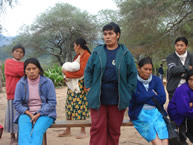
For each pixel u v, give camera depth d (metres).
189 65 4.19
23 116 3.51
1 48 34.66
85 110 4.50
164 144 3.33
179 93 3.57
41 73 3.73
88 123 3.70
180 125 3.64
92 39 35.84
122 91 3.15
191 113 3.49
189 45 13.19
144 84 3.59
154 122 3.42
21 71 4.20
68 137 4.82
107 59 3.20
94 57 3.26
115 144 3.35
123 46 3.27
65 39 36.69
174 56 4.27
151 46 12.03
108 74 3.17
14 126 4.18
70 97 4.53
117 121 3.28
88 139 4.66
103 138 3.26
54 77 15.22
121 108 3.16
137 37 12.50
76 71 4.40
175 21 12.04
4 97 11.11
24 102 3.65
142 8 11.99
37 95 3.65
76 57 4.56
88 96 3.24
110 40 3.21
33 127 3.42
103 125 3.24
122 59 3.14
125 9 12.86
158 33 12.49
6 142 4.57
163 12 11.40
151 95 3.50
